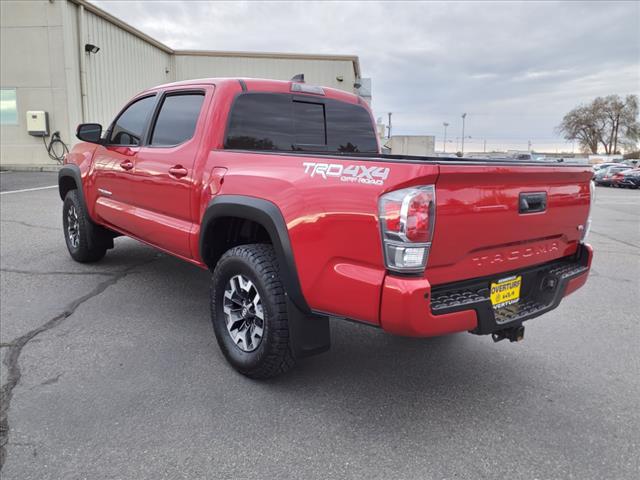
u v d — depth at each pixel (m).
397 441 2.51
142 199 4.09
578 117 73.88
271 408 2.78
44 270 5.22
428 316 2.28
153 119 4.09
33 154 17.02
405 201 2.20
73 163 5.25
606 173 35.41
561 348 3.74
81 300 4.38
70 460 2.29
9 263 5.45
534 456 2.41
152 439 2.46
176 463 2.29
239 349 3.10
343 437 2.53
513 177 2.56
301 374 3.20
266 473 2.25
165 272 5.27
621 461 2.39
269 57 24.77
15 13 16.19
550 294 2.97
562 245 3.11
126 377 3.06
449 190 2.29
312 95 4.01
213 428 2.57
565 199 2.98
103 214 4.80
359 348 3.65
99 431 2.51
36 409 2.69
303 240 2.59
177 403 2.79
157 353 3.41
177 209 3.65
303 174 2.66
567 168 2.88
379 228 2.28
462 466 2.33
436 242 2.29
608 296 5.17
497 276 2.73
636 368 3.41
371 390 3.01
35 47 16.38
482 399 2.94
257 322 2.98
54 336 3.62
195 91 3.71
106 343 3.54
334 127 4.18
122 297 4.49
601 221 12.34
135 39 20.94
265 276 2.82
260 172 2.91
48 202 9.71
